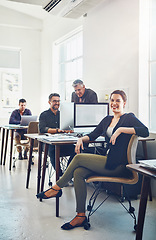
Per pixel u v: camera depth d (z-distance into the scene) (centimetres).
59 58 689
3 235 237
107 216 281
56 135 356
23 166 529
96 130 285
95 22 483
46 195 269
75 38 603
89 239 231
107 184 352
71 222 253
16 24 723
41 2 479
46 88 740
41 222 266
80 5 443
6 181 417
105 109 382
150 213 291
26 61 762
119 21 419
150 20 383
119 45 421
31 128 490
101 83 470
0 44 732
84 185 256
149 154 361
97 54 480
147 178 191
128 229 251
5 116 757
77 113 365
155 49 378
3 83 752
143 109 384
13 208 303
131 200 331
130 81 398
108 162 248
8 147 711
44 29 744
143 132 238
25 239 230
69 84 640
